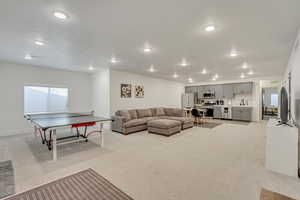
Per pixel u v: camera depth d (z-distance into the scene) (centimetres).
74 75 612
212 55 371
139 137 447
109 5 172
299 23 211
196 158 292
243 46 305
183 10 182
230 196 180
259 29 231
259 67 509
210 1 163
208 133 501
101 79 590
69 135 457
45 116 414
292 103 348
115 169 247
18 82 485
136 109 606
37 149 340
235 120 798
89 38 269
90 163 270
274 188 196
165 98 813
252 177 223
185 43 291
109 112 546
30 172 236
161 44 298
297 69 270
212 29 231
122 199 175
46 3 168
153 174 231
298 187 199
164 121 491
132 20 207
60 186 199
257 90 764
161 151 330
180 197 178
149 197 178
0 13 189
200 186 200
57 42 290
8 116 470
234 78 783
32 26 225
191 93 956
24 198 175
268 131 246
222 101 880
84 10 183
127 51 344
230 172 238
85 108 646
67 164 265
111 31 240
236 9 179
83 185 202
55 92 568
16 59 426
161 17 198
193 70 567
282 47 312
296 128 228
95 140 414
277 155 239
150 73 640
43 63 473
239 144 382
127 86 605
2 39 276
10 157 295
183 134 486
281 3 166
